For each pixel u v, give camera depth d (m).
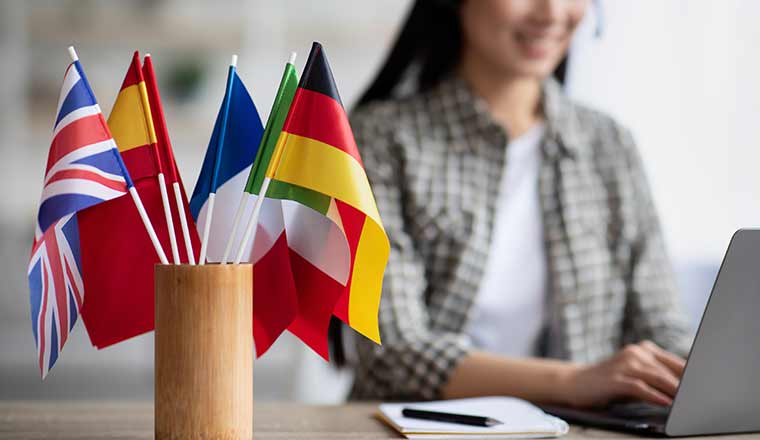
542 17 1.61
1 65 4.13
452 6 1.67
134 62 0.90
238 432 0.83
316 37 4.17
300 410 1.15
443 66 1.75
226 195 0.91
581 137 1.74
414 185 1.65
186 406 0.81
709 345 0.94
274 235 0.91
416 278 1.59
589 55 3.28
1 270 3.84
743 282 0.93
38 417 1.06
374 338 0.89
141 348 3.76
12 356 3.70
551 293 1.69
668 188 3.33
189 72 4.19
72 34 4.16
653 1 3.29
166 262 0.85
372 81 1.76
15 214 4.10
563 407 1.21
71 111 0.84
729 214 3.30
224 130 0.89
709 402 0.96
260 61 4.18
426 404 1.12
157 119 0.89
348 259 0.89
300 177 0.85
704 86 3.30
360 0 4.18
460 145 1.68
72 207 0.82
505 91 1.72
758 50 3.25
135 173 0.88
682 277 3.24
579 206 1.71
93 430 0.98
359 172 0.86
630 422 1.01
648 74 3.31
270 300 0.93
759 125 3.26
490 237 1.66
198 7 4.19
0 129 4.16
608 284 1.71
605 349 1.70
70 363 3.71
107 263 0.91
